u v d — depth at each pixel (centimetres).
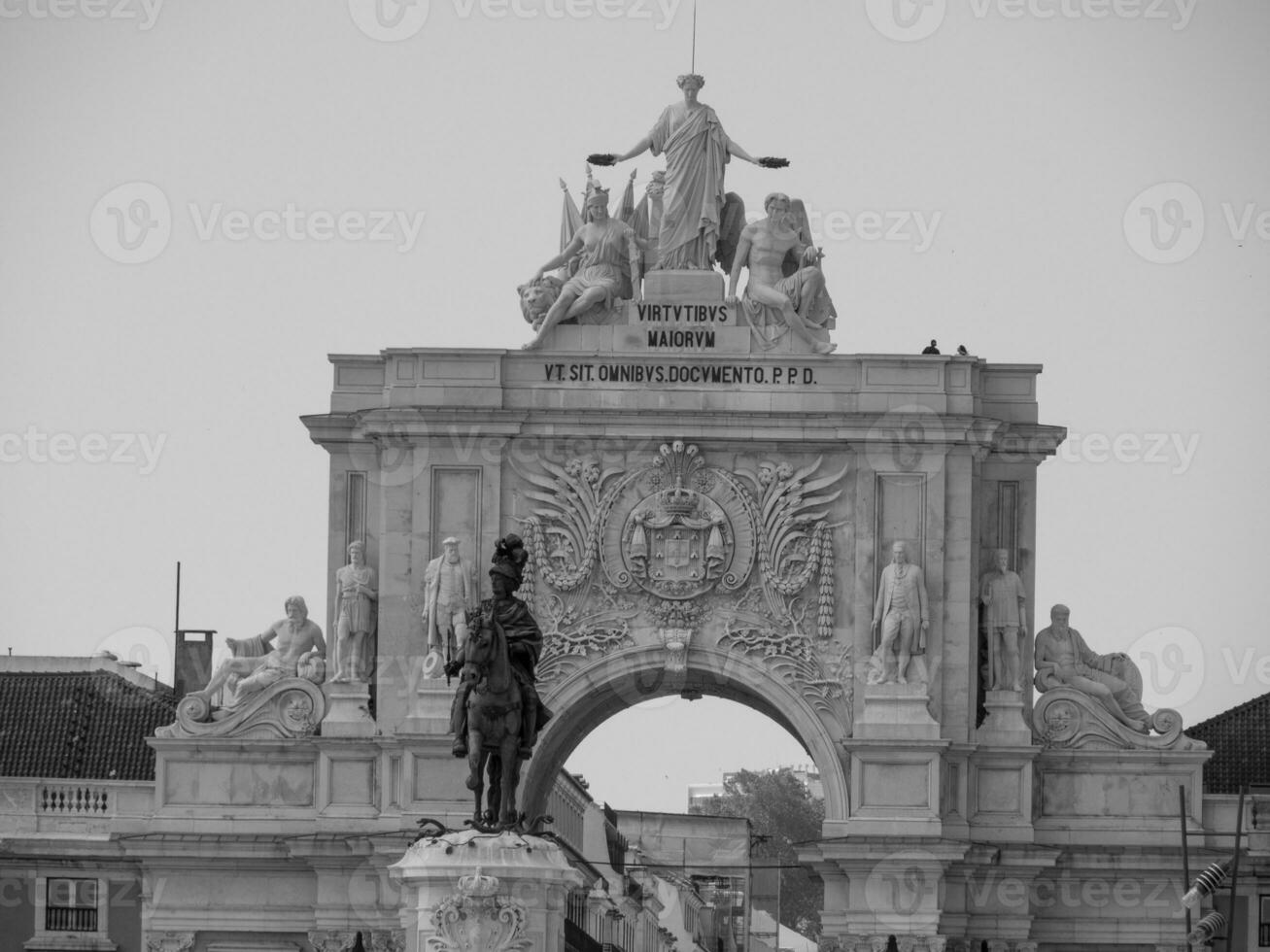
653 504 7850
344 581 7900
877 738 7731
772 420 7825
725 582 7850
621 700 8188
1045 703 7944
